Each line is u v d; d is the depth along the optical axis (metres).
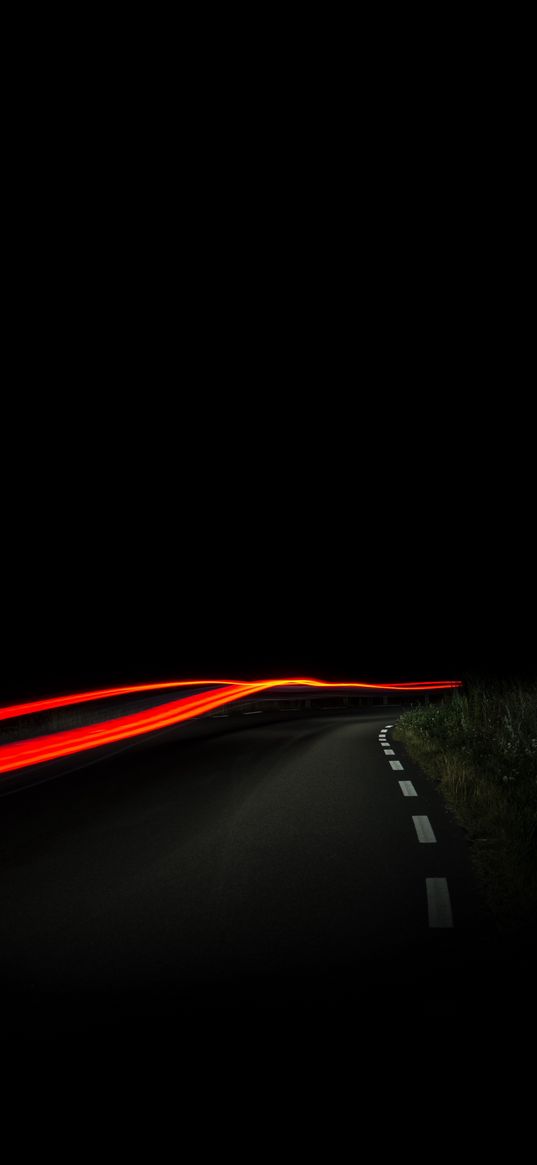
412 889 5.93
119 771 13.25
